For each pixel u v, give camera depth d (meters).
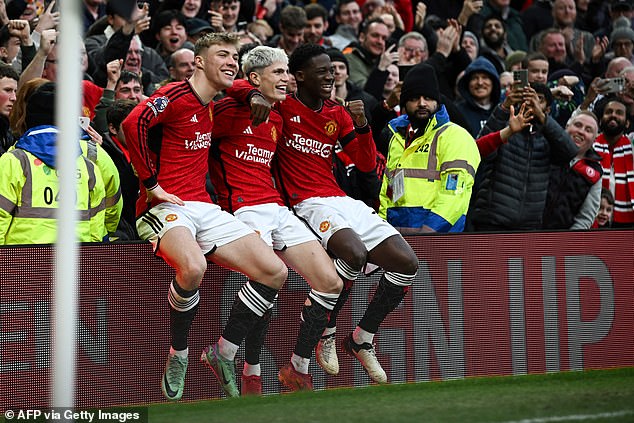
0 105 21.08
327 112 19.89
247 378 18.91
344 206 19.84
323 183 20.06
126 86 24.09
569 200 24.88
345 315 19.91
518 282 20.84
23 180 18.27
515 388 19.16
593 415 16.36
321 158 20.05
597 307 21.52
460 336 20.44
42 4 27.61
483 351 20.59
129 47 24.88
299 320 19.53
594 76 36.06
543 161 23.47
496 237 20.67
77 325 17.72
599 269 21.53
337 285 18.81
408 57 30.98
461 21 33.16
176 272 17.73
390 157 22.70
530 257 20.94
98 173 19.55
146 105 17.39
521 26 38.69
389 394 18.62
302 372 19.11
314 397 18.42
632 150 27.73
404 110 22.23
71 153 12.57
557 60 34.47
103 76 24.08
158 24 28.88
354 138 20.36
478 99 27.77
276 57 18.94
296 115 19.72
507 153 23.19
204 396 18.72
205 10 31.52
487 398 18.03
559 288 21.17
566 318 21.23
